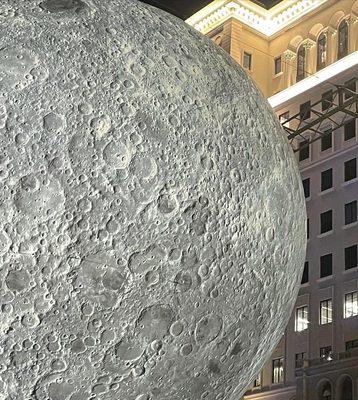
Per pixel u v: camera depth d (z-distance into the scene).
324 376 55.75
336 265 57.50
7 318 5.39
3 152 5.42
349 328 55.47
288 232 6.93
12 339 5.43
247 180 6.36
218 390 6.54
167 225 5.80
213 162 6.14
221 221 6.09
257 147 6.61
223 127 6.36
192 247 5.91
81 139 5.59
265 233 6.53
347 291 56.38
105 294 5.58
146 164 5.77
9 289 5.38
